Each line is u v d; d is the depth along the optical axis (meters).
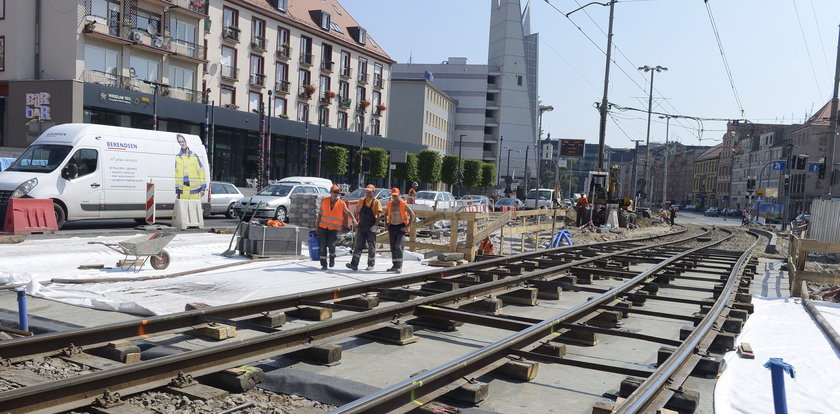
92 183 17.47
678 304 11.02
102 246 14.15
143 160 18.83
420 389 4.72
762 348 7.57
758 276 15.97
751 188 61.81
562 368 6.49
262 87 52.28
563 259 16.78
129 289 9.39
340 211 12.51
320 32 58.81
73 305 8.24
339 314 8.30
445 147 112.62
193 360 5.07
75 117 35.62
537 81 126.81
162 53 41.47
